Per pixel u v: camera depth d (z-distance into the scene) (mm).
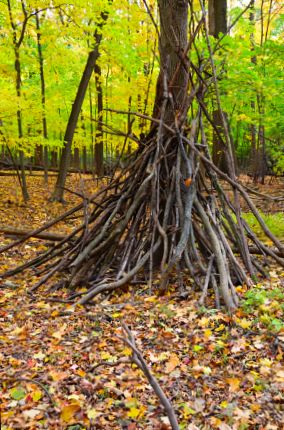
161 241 5070
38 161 21656
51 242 7559
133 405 2736
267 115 10156
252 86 8109
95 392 2914
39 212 10617
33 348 3609
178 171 5137
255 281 4902
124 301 4562
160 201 5344
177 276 5094
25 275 5762
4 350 3578
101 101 14352
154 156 5352
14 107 10523
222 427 2494
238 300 4258
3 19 11164
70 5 10211
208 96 8039
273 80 8305
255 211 5305
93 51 11477
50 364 3320
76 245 5660
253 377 2992
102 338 3721
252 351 3359
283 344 3383
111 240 5164
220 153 11438
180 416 2637
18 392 2904
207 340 3531
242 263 5586
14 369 3238
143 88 11703
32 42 14352
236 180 5492
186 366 3203
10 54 11203
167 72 5395
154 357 3328
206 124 9773
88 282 5078
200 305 4203
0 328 4062
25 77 16969
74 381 3049
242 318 3902
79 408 2699
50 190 13930
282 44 9023
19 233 7660
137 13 10680
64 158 11867
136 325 3949
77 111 11773
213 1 11219
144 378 3049
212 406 2730
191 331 3730
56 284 5156
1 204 11156
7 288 5270
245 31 9750
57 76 14367
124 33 11078
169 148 5398
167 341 3578
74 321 4133
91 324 4020
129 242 5234
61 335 3812
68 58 12242
